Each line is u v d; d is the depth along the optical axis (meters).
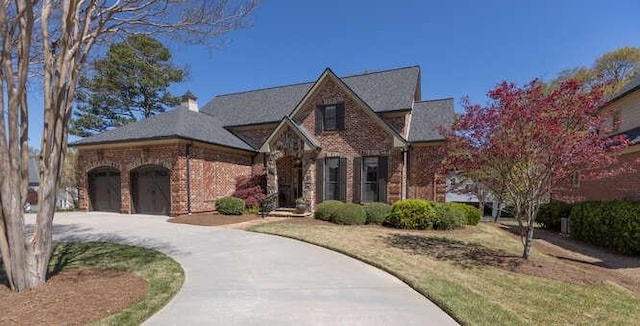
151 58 13.44
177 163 15.27
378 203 13.76
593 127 7.15
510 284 6.25
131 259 7.57
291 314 4.50
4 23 5.05
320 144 17.03
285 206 18.03
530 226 8.11
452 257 8.20
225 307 4.72
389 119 16.64
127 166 16.73
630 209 9.68
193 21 7.18
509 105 7.09
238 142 18.84
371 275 6.46
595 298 5.69
